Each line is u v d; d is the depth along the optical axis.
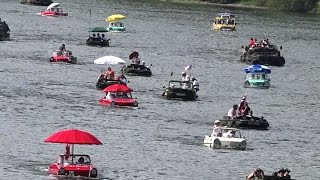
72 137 135.38
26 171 138.38
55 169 137.12
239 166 153.00
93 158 150.62
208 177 143.62
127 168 145.38
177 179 140.88
